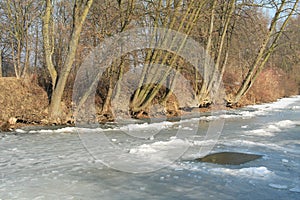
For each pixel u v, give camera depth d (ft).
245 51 79.97
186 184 16.10
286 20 65.57
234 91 71.36
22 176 17.38
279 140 28.84
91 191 15.02
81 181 16.52
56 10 54.80
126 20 41.65
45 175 17.57
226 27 61.82
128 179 16.90
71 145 26.43
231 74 75.92
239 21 64.34
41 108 43.04
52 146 25.96
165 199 14.01
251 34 66.95
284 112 58.49
